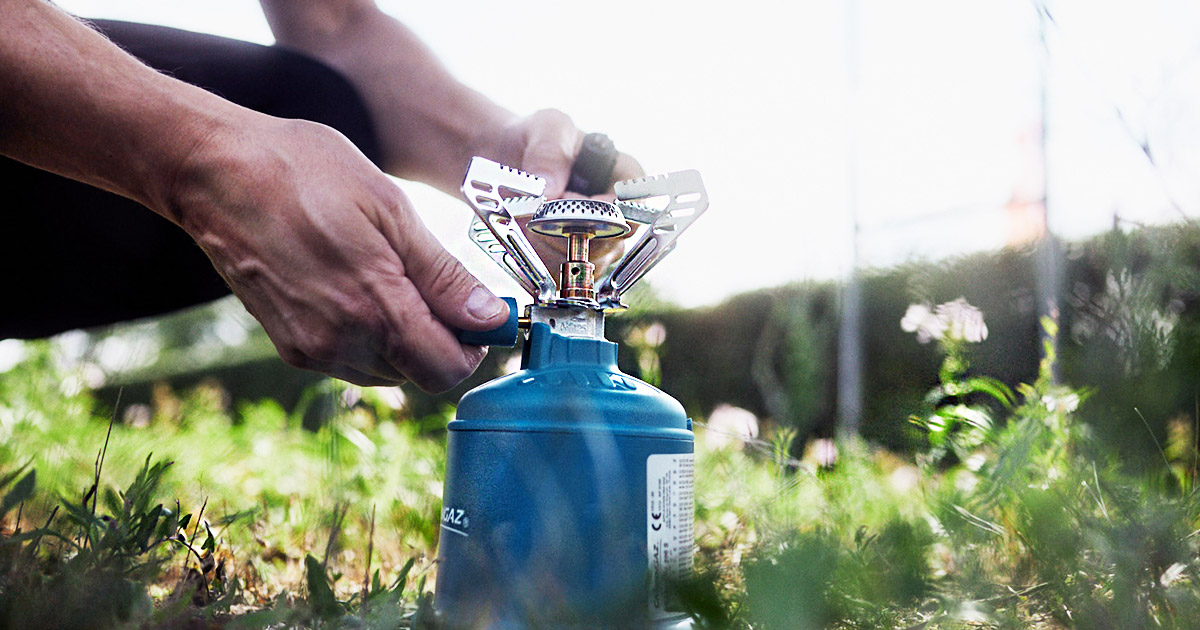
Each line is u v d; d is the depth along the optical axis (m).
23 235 0.69
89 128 0.50
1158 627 0.48
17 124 0.50
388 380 0.56
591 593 0.47
